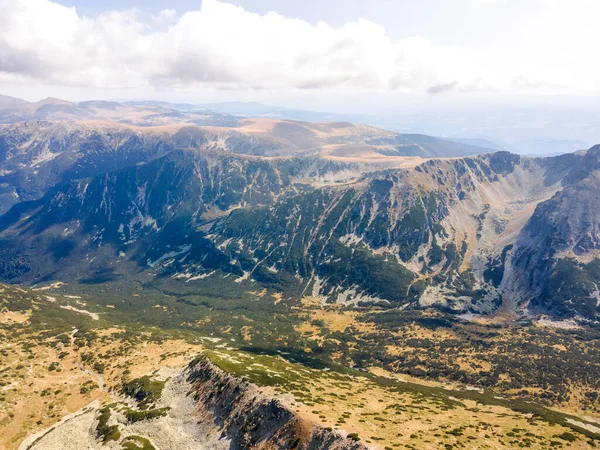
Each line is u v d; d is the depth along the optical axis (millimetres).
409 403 156250
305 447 104312
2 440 137875
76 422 143375
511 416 150375
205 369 159875
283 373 164500
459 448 106062
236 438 119188
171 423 134875
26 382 171125
